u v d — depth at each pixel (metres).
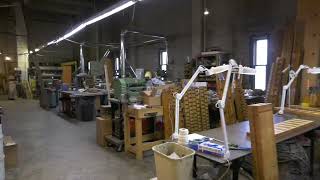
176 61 8.91
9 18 12.85
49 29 14.20
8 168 3.54
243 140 2.48
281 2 5.88
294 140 3.60
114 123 4.41
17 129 5.89
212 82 5.99
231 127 3.01
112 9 5.36
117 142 4.16
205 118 4.30
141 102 4.02
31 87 12.45
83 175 3.30
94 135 5.29
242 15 6.71
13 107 9.43
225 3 7.07
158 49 9.80
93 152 4.18
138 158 3.81
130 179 3.17
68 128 5.97
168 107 3.94
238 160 2.10
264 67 6.38
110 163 3.69
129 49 11.42
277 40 5.02
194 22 7.75
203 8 7.56
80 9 12.61
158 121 4.12
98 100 6.95
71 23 14.18
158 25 9.70
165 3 9.27
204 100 4.34
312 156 3.24
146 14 10.31
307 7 4.36
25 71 12.86
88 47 13.24
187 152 2.06
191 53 8.23
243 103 4.79
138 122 3.75
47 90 9.10
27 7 12.06
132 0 4.70
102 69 7.95
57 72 13.27
